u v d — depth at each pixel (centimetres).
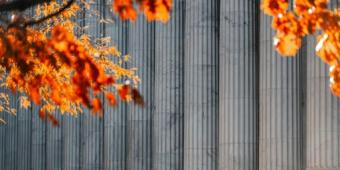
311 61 3647
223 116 4028
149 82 4522
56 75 2244
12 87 2364
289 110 3775
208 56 4150
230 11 4006
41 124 5550
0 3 1555
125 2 1519
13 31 1680
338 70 1700
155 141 4391
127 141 4700
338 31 1650
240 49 3975
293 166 3750
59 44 1579
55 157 5353
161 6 1524
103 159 4834
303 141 3772
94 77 1633
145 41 4541
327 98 3575
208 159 4128
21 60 1691
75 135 5022
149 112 4528
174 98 4338
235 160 3966
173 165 4309
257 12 3984
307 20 1648
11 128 5966
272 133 3806
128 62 4562
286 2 1661
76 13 4150
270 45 3834
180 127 4328
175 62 4347
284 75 3788
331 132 3550
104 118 4791
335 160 3538
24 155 5772
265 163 3834
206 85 4147
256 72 3975
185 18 4334
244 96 3969
